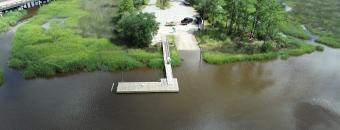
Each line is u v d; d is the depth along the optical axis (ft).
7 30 245.86
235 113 145.28
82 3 328.70
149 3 323.57
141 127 133.18
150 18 209.67
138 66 185.26
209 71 185.26
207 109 147.54
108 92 159.02
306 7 341.21
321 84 174.19
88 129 130.62
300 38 246.47
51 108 144.56
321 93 164.86
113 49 206.18
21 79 169.89
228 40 228.02
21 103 147.74
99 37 228.02
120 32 234.17
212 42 223.92
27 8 314.55
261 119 141.38
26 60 186.50
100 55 193.77
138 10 291.79
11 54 197.16
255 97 159.33
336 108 151.64
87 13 290.76
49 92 157.79
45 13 287.48
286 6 344.08
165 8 304.71
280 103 154.51
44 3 334.03
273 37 228.84
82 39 219.41
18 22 269.23
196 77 177.47
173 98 155.63
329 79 180.24
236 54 204.85
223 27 252.01
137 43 207.92
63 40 216.33
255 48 216.13
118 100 152.46
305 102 156.04
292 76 182.80
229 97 158.51
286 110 148.77
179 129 132.67
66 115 139.74
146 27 203.31
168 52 199.82
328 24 281.95
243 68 191.21
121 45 212.84
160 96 156.87
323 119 142.61
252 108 149.59
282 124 138.10
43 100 150.71
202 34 236.84
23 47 203.62
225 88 167.12
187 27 252.42
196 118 140.46
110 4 328.29
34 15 292.40
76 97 153.89
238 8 224.53
